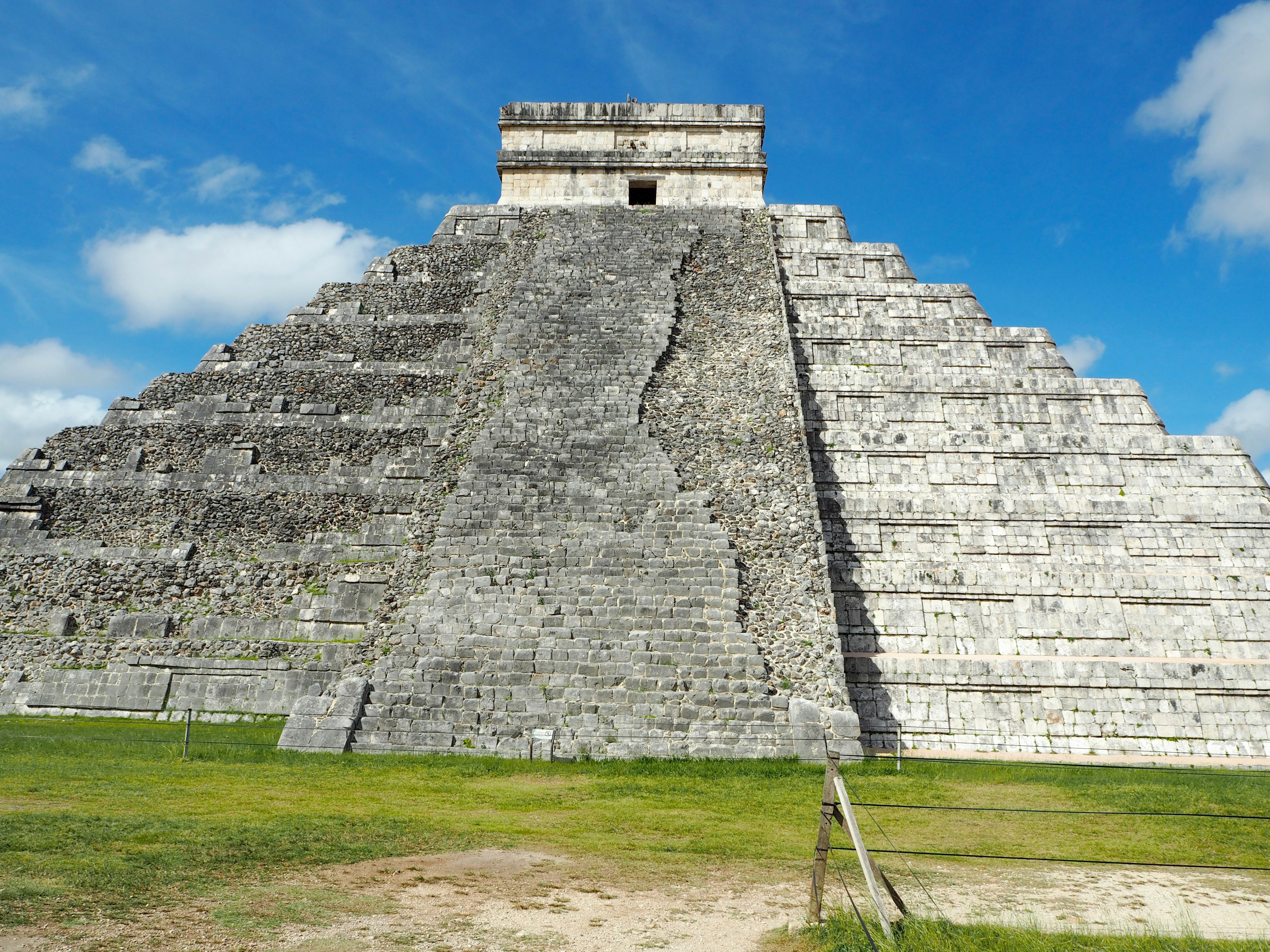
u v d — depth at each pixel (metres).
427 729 16.77
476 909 7.94
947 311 29.11
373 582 22.02
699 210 31.00
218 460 25.11
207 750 15.60
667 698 17.27
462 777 14.48
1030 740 20.09
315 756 15.70
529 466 21.42
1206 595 22.31
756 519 20.47
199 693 20.05
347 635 21.25
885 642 21.95
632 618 18.50
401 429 25.64
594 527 20.14
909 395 26.44
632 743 16.52
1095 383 26.45
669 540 19.86
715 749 16.47
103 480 24.64
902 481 24.89
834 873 9.51
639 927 7.67
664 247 28.55
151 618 21.45
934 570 22.78
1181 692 20.52
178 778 13.13
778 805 12.93
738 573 19.28
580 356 24.31
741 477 21.31
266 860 8.98
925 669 20.80
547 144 32.84
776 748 16.52
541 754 16.14
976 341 27.91
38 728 17.97
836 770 8.03
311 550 22.92
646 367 23.92
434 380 26.84
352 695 17.12
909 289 29.41
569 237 29.20
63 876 8.04
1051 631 22.00
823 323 28.23
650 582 19.09
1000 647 21.88
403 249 30.88
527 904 8.13
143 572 22.53
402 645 18.12
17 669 20.66
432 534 20.47
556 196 31.86
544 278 27.16
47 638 21.27
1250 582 22.48
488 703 17.17
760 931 7.64
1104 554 23.28
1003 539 23.48
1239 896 9.12
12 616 21.80
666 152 32.12
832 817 7.95
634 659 17.81
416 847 9.90
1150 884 9.52
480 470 21.39
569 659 17.83
